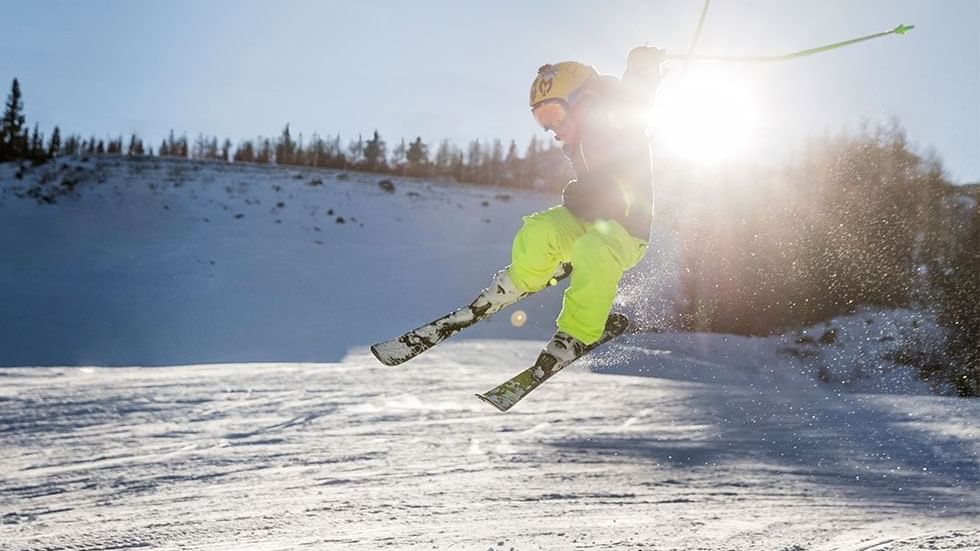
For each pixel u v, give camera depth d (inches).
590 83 140.6
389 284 1535.4
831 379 878.4
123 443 458.6
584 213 137.8
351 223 1950.1
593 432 499.5
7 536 274.8
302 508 307.3
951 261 982.4
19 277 1417.3
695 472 381.7
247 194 2034.9
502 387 126.2
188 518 295.6
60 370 755.4
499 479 364.8
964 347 888.9
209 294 1397.6
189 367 827.4
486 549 230.4
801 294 1038.4
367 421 536.1
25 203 1827.0
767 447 450.9
